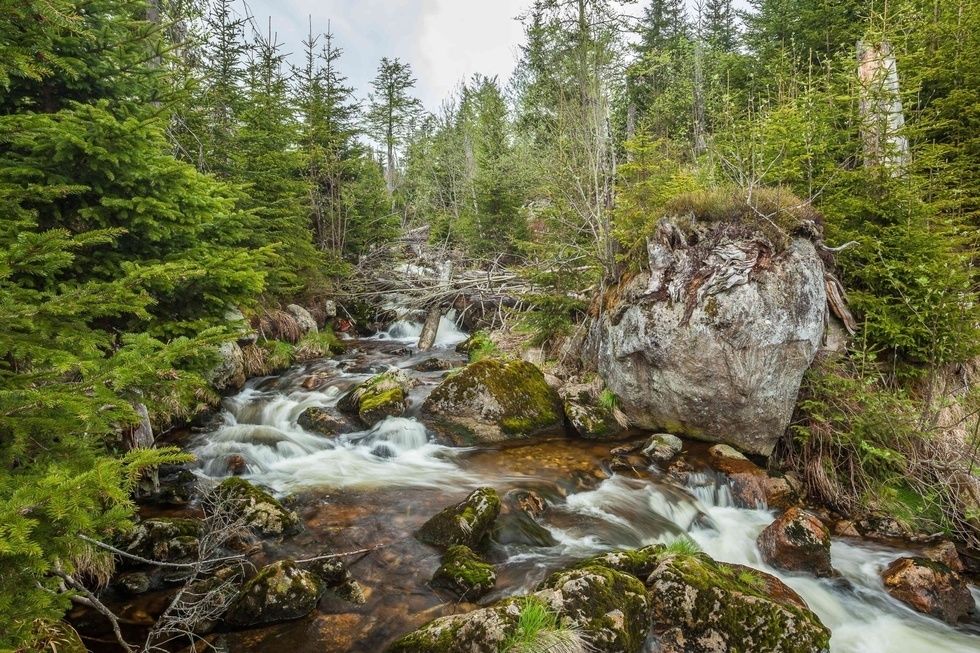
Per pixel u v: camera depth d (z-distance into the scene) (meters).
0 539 1.86
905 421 6.60
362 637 3.94
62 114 4.59
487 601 4.35
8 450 2.77
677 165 11.45
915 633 4.66
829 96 8.66
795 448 7.44
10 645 2.16
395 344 15.34
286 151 15.17
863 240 7.37
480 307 16.89
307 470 7.00
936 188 8.20
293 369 12.12
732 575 4.75
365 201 19.31
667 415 8.05
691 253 7.41
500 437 8.28
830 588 5.17
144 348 3.57
